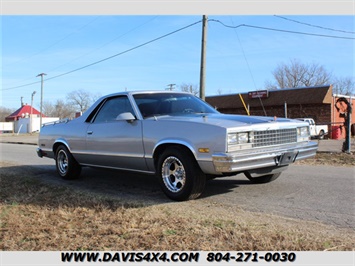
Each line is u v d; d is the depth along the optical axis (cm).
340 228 416
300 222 439
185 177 524
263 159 505
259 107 3475
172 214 473
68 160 737
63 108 8738
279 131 544
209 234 395
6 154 1516
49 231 423
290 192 606
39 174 851
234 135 484
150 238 390
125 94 625
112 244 379
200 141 497
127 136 593
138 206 520
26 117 7325
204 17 1662
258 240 376
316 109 3131
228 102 3700
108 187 667
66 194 607
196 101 664
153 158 561
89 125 682
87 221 455
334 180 714
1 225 451
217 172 488
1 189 662
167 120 544
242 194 594
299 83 5656
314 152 600
